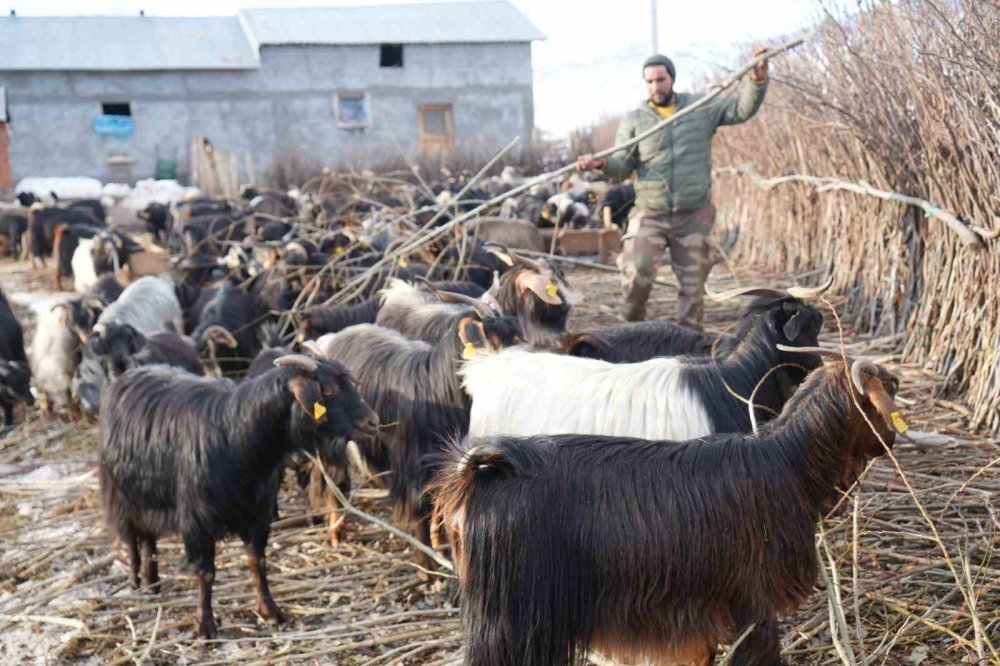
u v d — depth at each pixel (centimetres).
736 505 332
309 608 491
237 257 1072
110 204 2653
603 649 338
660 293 1104
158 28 3694
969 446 570
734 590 333
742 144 1290
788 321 443
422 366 512
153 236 1980
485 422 462
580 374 451
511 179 2308
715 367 444
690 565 328
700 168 733
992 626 399
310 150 3391
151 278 1010
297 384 442
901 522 492
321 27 3538
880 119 745
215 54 3438
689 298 756
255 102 3412
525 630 321
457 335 496
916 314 732
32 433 832
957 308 661
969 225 646
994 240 604
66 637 475
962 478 529
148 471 480
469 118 3550
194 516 464
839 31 760
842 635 340
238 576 531
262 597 482
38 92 3288
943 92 627
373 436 459
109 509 510
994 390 590
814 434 343
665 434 428
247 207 1942
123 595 514
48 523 617
